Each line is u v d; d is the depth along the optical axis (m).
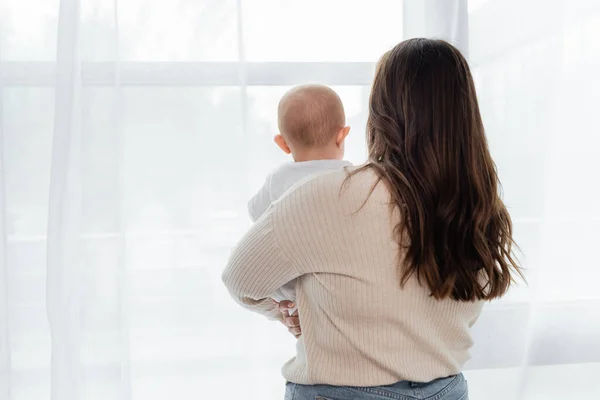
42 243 1.45
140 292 1.49
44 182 1.44
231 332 1.53
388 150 0.92
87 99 1.38
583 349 1.64
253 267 0.91
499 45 1.55
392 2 1.53
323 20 1.51
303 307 0.93
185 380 1.52
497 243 0.97
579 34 1.58
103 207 1.40
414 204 0.86
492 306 1.61
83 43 1.38
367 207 0.87
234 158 1.49
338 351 0.89
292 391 0.97
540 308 1.62
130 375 1.45
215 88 1.47
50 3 1.42
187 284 1.51
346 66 1.53
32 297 1.46
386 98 0.94
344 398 0.89
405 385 0.90
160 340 1.51
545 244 1.62
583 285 1.63
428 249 0.86
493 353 1.62
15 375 1.46
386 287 0.87
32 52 1.42
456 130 0.90
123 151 1.44
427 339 0.90
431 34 1.54
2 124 1.41
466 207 0.89
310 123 1.15
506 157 1.57
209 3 1.45
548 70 1.56
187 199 1.49
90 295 1.41
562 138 1.60
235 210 1.50
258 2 1.48
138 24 1.44
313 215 0.87
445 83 0.91
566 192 1.62
